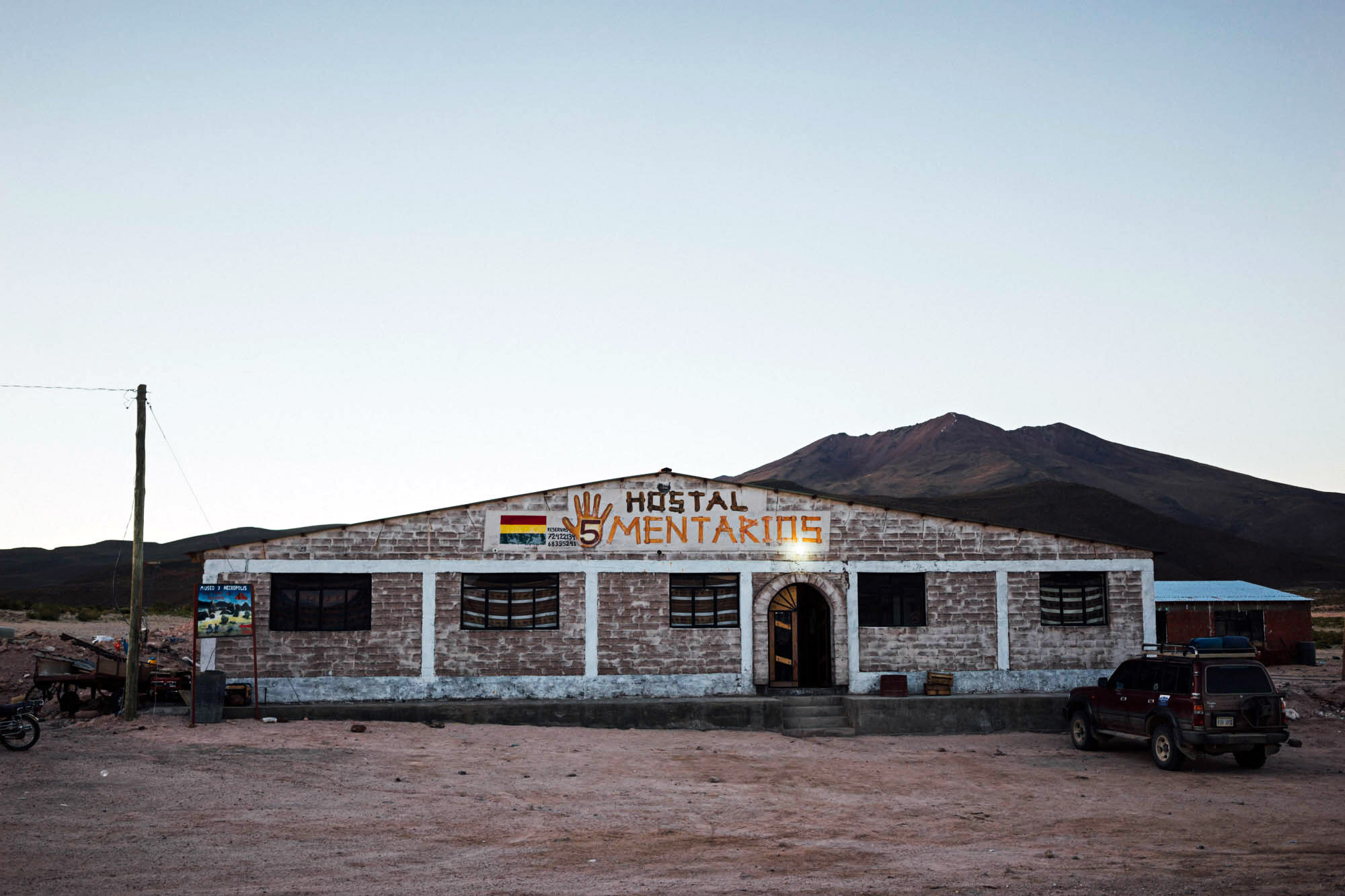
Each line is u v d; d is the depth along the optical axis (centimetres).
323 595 2408
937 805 1549
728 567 2555
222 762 1650
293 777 1552
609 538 2519
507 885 991
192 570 11262
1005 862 1132
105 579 10650
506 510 2488
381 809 1355
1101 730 2128
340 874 1021
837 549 2603
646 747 2061
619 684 2478
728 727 2384
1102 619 2694
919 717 2425
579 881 1015
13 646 2861
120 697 2283
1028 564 2661
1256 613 4128
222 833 1178
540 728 2255
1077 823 1407
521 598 2486
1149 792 1684
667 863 1110
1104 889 994
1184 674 1919
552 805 1441
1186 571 17475
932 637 2605
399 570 2422
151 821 1227
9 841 1098
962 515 18425
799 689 2555
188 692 2366
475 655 2430
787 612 2647
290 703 2339
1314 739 2331
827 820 1402
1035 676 2620
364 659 2388
